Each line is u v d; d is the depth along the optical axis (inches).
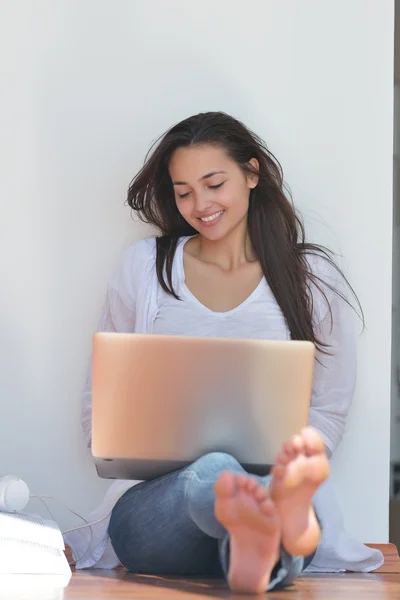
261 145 117.7
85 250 125.9
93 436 86.5
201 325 110.5
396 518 153.2
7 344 125.0
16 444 124.3
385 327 125.3
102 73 126.8
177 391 85.4
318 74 127.1
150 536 91.0
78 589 85.4
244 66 127.2
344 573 106.3
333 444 111.9
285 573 82.2
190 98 127.1
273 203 114.3
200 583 89.6
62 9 127.0
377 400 124.8
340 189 126.4
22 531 96.7
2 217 125.5
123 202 126.2
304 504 78.2
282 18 127.2
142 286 113.1
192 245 115.5
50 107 126.3
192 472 84.5
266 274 112.5
